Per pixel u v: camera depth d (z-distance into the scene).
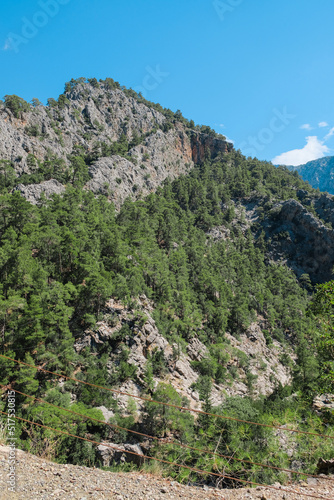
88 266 74.81
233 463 18.84
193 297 111.62
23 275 66.12
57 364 53.75
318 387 23.39
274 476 16.59
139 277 90.19
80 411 41.47
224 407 36.84
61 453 28.84
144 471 12.69
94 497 9.92
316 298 23.42
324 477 13.32
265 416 23.55
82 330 66.12
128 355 63.28
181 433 41.47
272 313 133.50
